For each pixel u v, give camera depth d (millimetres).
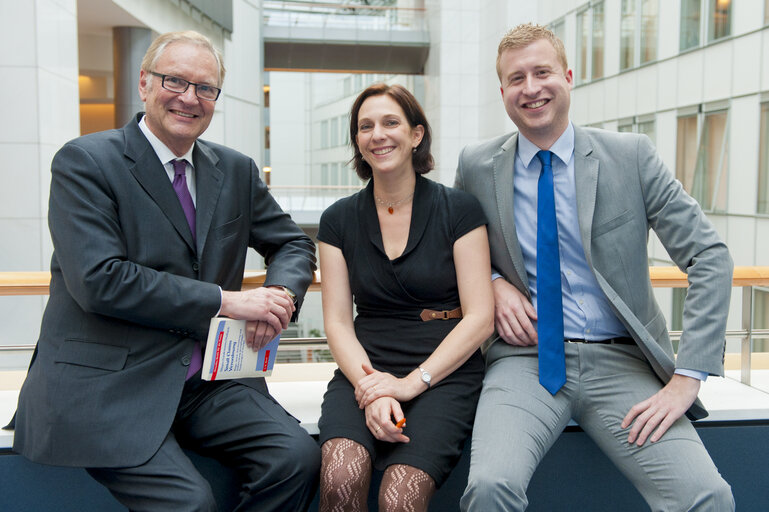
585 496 2303
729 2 11180
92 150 1955
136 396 1930
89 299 1847
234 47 16500
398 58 21859
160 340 1998
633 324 2125
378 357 2236
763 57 10414
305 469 1906
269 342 2096
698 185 12164
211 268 2088
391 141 2225
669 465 1886
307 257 2297
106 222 1906
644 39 13680
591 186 2152
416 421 2021
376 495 2172
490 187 2297
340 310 2295
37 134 8242
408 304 2252
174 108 1994
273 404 2117
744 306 2770
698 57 12023
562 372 2135
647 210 2188
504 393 2113
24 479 2090
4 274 2539
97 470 1891
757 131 10586
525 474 1874
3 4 8102
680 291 11602
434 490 1931
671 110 12867
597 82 15672
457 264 2242
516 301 2254
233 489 2148
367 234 2277
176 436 2107
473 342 2158
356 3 22031
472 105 21359
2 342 5461
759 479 2352
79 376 1890
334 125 38594
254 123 17891
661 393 2025
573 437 2287
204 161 2148
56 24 8758
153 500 1821
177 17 13125
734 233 11242
